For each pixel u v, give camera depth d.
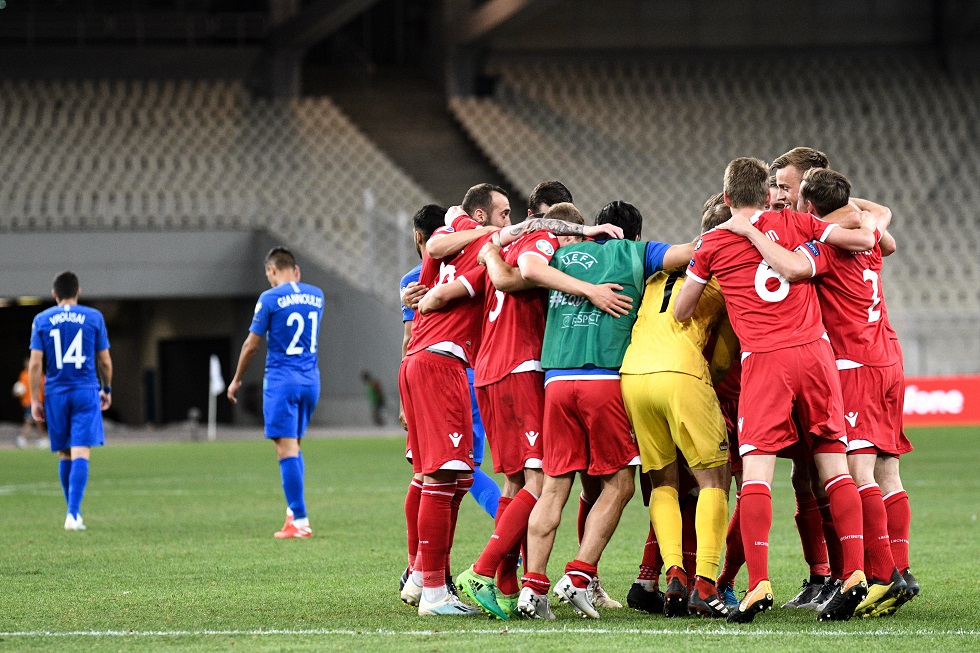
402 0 126.12
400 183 103.00
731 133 111.38
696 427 17.73
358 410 89.81
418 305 19.42
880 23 119.25
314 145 105.56
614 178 106.31
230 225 94.44
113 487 43.28
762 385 17.58
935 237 101.88
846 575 17.28
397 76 120.94
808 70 118.12
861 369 18.52
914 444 59.88
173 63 110.50
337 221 98.25
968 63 117.81
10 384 114.62
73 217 94.25
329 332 91.44
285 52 110.19
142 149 103.31
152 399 106.06
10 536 28.80
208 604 19.19
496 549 18.02
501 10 100.31
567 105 113.25
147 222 95.06
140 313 109.12
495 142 109.06
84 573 22.70
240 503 37.12
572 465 18.03
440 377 18.94
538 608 17.77
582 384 17.88
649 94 115.00
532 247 18.38
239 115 107.94
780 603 19.50
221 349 103.69
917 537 27.55
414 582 19.25
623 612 18.70
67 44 111.75
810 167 19.81
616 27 117.38
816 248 18.14
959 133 111.75
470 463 18.92
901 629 16.61
